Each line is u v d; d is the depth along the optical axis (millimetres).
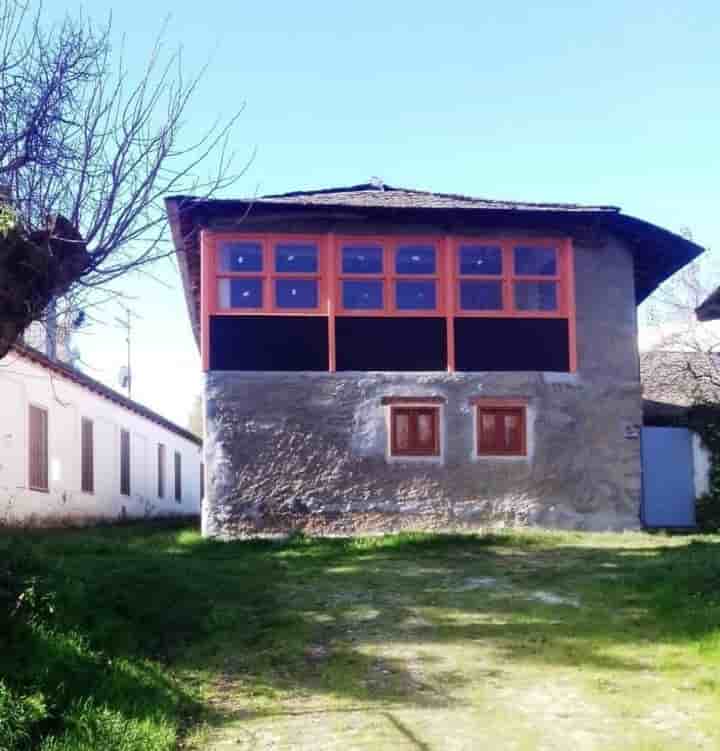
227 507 16016
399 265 17000
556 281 17312
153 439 29484
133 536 17797
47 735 6527
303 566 13367
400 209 16547
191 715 7465
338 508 16156
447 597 11266
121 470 25422
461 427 16578
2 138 8453
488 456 16594
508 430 16766
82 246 8414
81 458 21625
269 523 16016
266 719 7344
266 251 16672
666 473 17953
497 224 17109
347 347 16609
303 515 16078
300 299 16719
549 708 7523
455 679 8281
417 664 8711
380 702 7715
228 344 16391
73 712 6871
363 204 16547
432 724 7168
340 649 9195
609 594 11203
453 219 16875
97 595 9727
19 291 8117
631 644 9266
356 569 13086
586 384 17031
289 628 9875
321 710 7543
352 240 16875
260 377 16344
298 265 16828
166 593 10422
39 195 8391
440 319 16875
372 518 16188
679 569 11820
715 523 17766
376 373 16562
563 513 16594
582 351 17125
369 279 16844
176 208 11953
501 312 17016
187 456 35281
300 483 16141
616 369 17188
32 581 8906
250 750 6684
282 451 16203
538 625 9969
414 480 16344
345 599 11195
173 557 13555
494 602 10984
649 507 17750
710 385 21625
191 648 9195
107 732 6645
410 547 14883
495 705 7605
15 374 17328
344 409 16406
